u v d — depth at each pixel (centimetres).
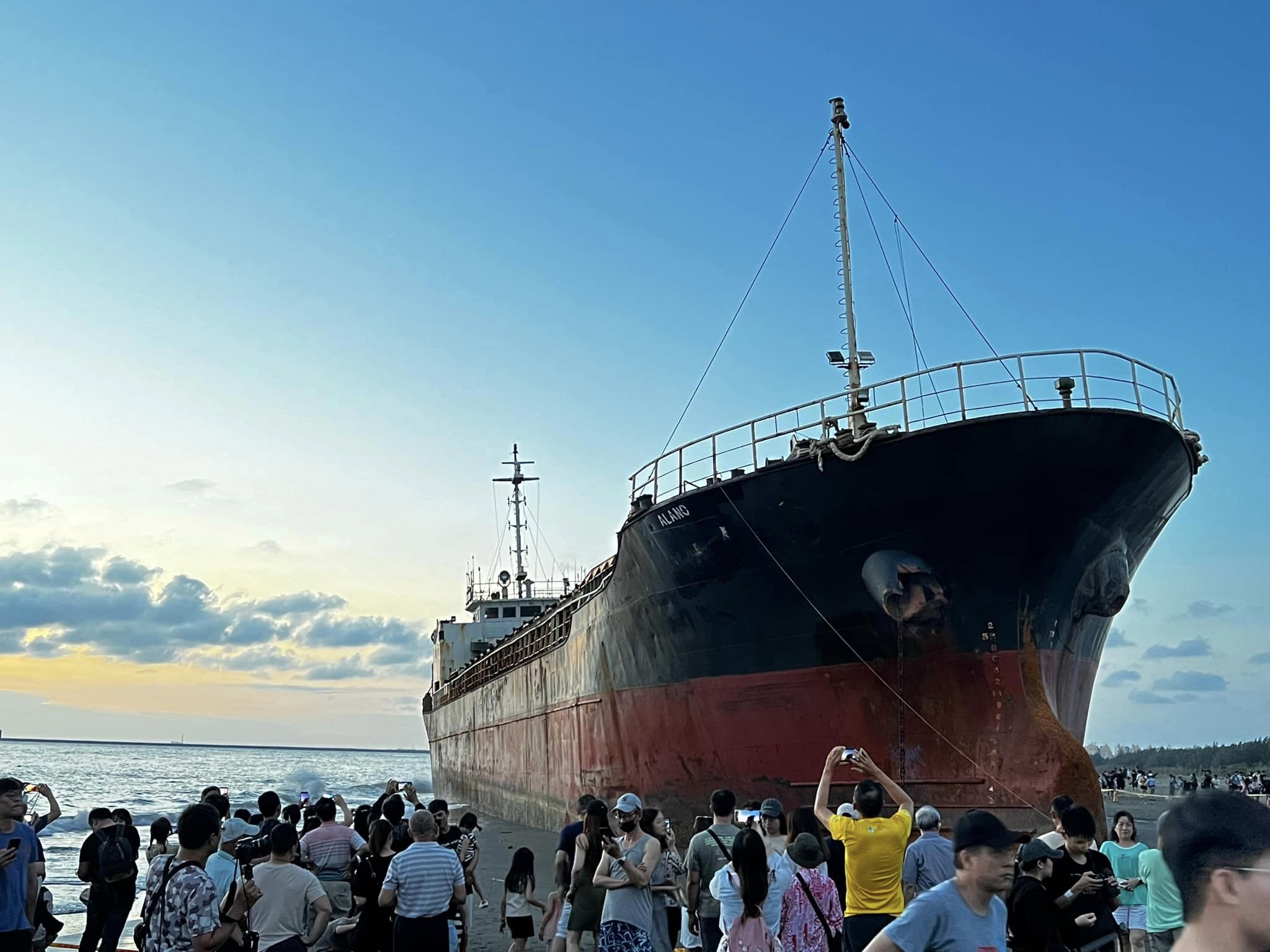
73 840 4494
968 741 1916
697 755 2388
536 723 3716
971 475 1870
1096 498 1916
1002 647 1934
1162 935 941
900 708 1981
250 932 897
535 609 5941
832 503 1983
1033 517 1891
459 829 1267
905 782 1955
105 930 1255
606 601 2797
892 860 849
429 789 9081
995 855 516
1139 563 2356
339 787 10400
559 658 3394
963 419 1861
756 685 2209
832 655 2077
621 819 951
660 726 2536
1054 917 710
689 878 980
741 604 2206
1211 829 309
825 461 1958
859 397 2014
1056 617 1994
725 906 781
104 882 1253
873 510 1950
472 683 5119
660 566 2394
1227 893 303
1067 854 795
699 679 2367
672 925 1141
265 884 903
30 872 891
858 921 841
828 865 1092
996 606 1939
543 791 3581
